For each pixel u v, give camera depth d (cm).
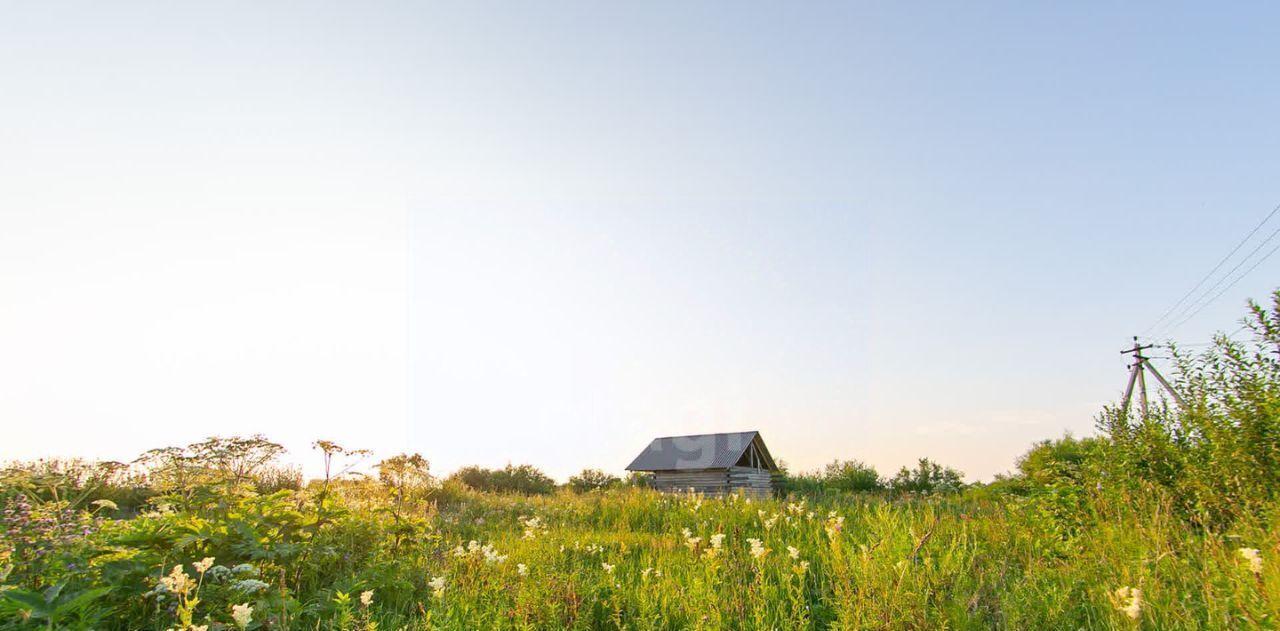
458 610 513
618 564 734
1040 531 759
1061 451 1365
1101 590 504
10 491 490
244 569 463
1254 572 419
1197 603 460
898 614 445
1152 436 812
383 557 637
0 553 427
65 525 469
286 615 455
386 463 736
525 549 782
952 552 570
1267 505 618
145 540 493
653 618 487
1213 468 725
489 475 3247
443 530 1105
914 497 1628
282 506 611
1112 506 738
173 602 431
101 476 577
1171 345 859
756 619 468
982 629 438
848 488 3069
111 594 446
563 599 532
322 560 593
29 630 371
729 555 677
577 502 1583
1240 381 742
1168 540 600
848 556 573
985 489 1722
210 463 580
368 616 456
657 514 1298
